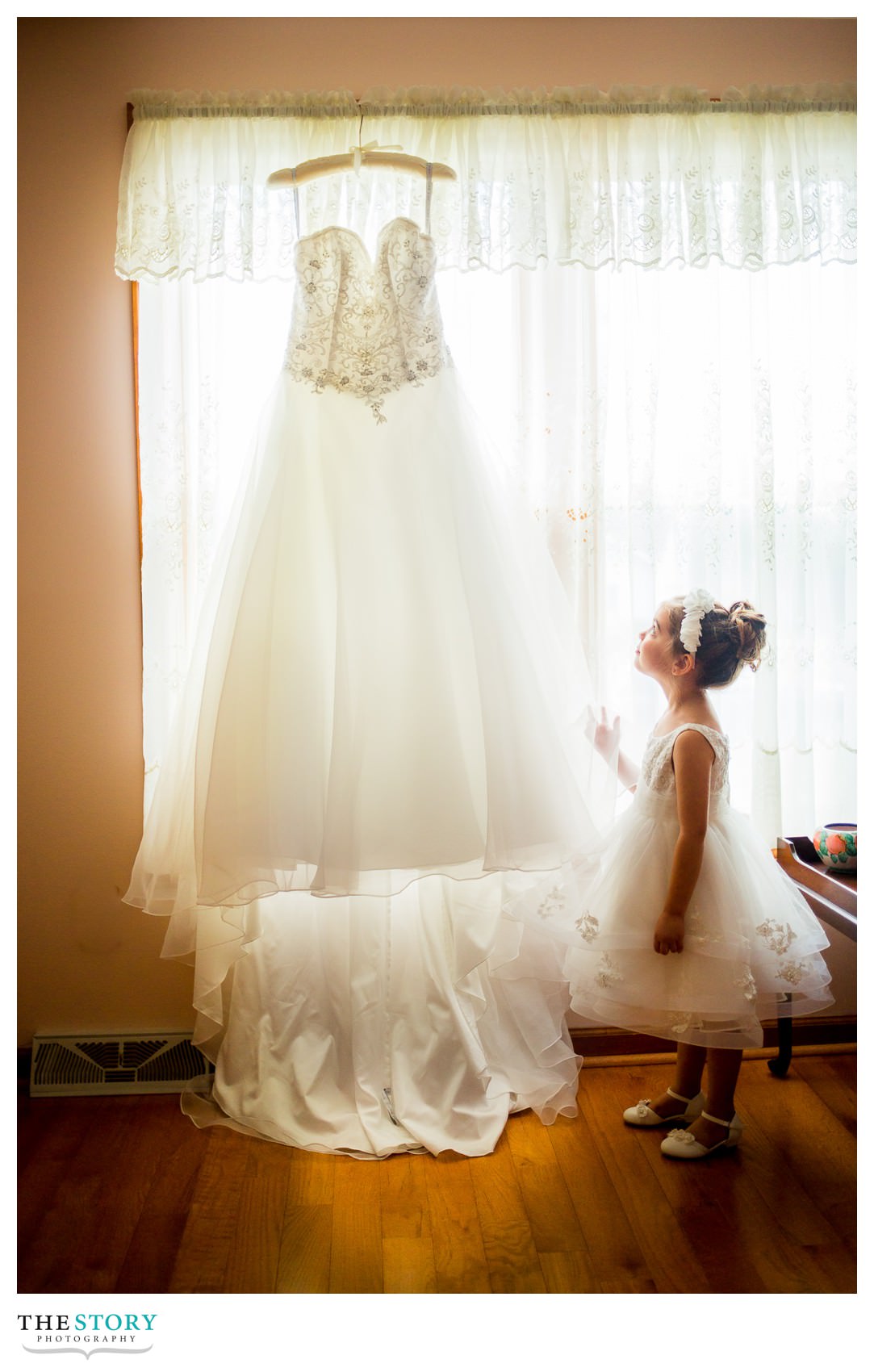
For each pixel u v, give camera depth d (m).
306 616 2.10
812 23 2.42
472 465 2.17
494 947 2.16
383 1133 2.13
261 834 1.98
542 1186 1.99
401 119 2.31
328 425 2.18
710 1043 1.98
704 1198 1.95
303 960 2.27
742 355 2.43
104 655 2.44
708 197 2.35
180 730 2.21
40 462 2.41
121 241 2.27
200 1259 1.78
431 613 2.08
